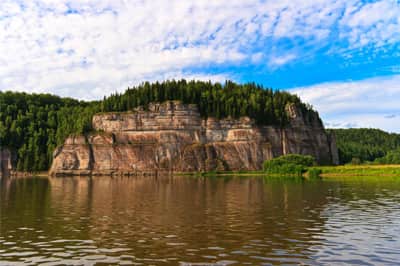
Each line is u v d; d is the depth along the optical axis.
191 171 164.38
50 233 30.75
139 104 177.25
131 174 163.75
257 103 182.50
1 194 68.19
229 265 21.58
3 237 29.27
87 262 22.36
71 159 166.50
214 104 178.62
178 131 171.12
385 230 31.59
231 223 35.12
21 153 179.38
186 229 32.12
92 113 186.88
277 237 28.83
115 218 38.38
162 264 21.84
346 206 47.38
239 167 166.62
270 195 62.47
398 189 71.44
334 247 25.72
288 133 177.25
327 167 130.00
